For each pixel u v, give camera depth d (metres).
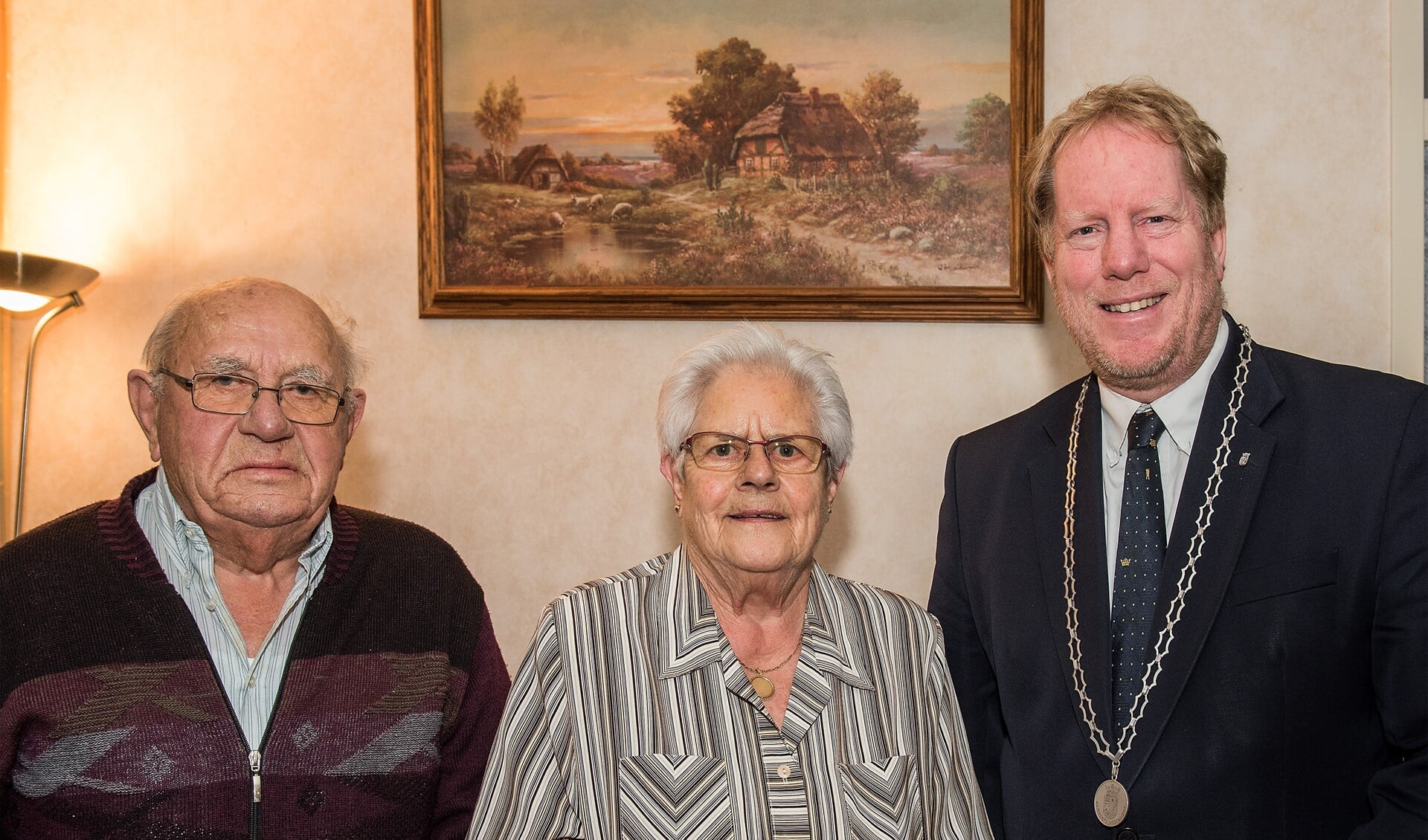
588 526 2.55
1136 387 1.58
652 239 2.53
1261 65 2.49
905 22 2.50
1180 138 1.51
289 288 1.67
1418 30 2.46
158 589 1.58
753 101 2.52
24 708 1.50
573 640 1.53
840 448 1.64
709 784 1.45
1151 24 2.50
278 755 1.57
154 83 2.60
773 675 1.58
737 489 1.54
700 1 2.52
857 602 1.68
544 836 1.44
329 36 2.60
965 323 2.51
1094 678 1.54
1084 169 1.54
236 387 1.57
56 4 2.61
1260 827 1.43
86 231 2.60
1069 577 1.61
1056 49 2.51
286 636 1.65
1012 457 1.79
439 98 2.54
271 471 1.57
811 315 2.49
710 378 1.60
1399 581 1.41
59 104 2.61
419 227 2.54
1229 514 1.50
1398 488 1.43
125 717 1.52
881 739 1.55
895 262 2.51
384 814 1.63
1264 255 2.49
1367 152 2.48
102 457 2.59
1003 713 1.69
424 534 1.86
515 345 2.56
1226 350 1.60
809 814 1.46
